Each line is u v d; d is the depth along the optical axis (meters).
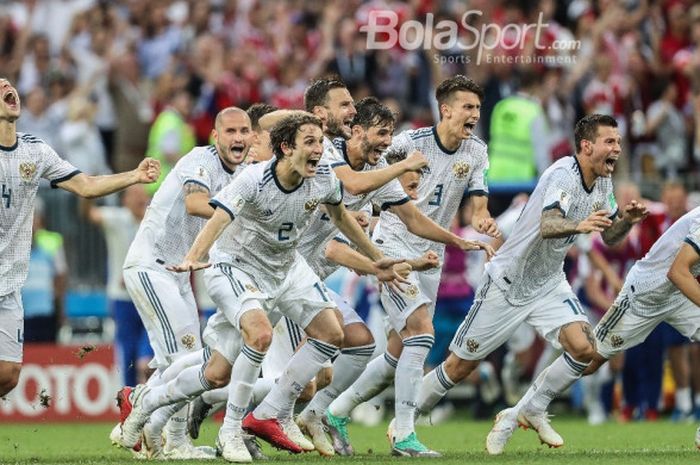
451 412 41.62
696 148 46.25
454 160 26.28
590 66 47.06
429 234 25.12
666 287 25.75
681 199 37.97
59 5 53.81
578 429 35.12
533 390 25.83
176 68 49.78
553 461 23.16
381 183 23.80
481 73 46.00
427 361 39.62
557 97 45.91
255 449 24.17
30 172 23.78
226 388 25.88
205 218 24.92
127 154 47.03
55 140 47.50
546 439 25.84
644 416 39.25
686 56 48.22
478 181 26.59
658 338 38.31
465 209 39.28
